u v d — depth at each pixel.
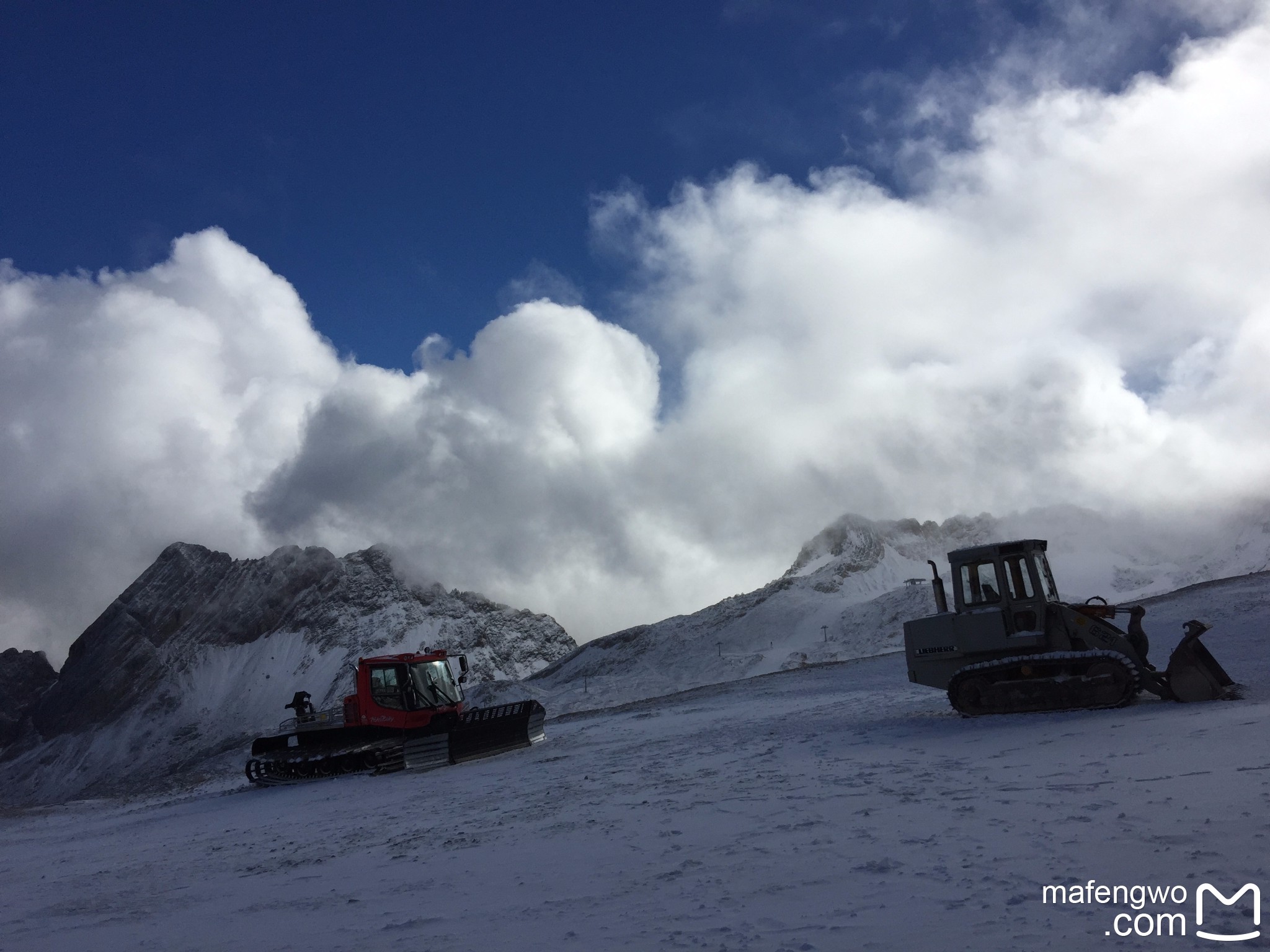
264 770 26.78
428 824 13.69
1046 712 16.91
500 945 6.73
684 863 8.58
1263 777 8.88
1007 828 8.27
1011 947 5.41
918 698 23.91
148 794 32.47
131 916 9.95
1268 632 29.25
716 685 45.69
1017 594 17.94
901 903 6.49
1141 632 16.98
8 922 10.54
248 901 9.86
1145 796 8.79
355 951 7.11
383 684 26.02
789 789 12.00
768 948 5.88
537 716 26.45
